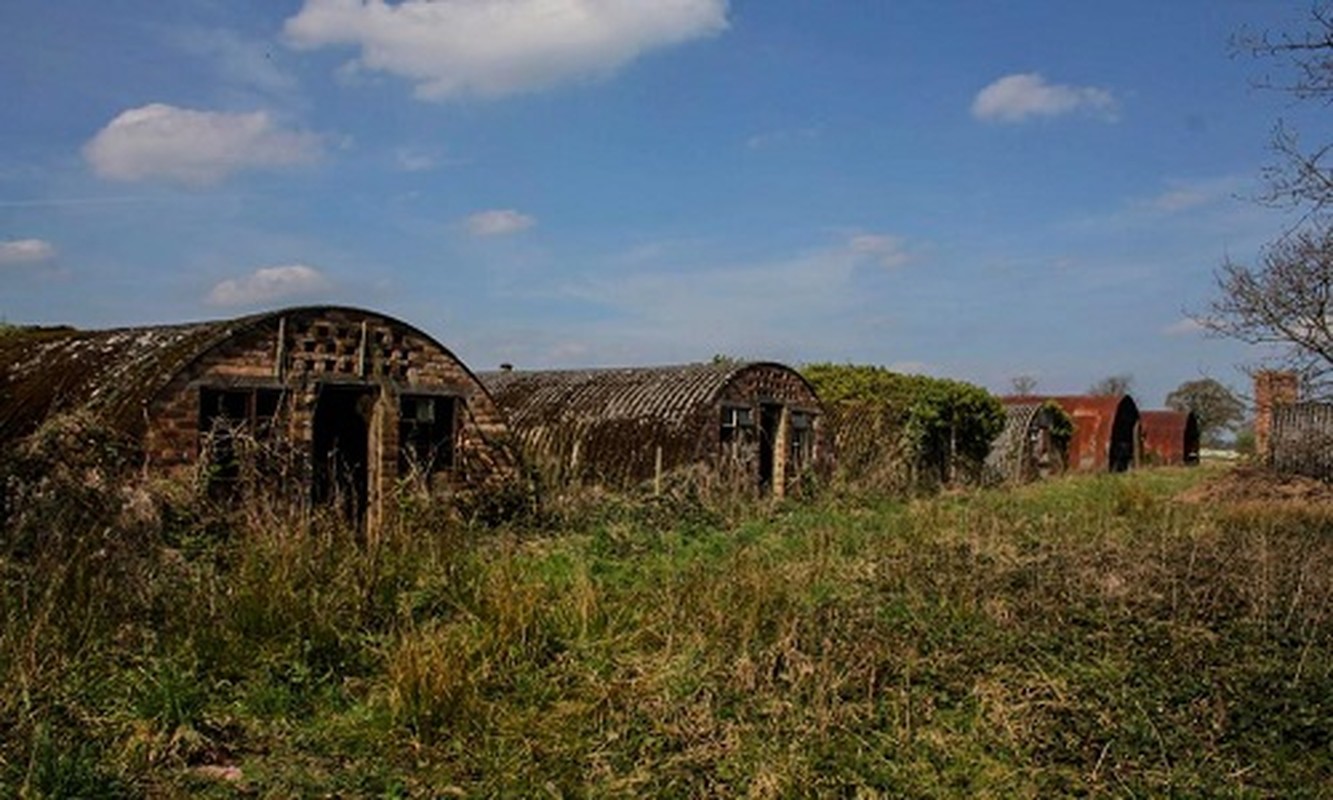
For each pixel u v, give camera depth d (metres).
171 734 7.55
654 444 24.33
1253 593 13.05
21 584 9.34
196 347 14.46
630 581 13.05
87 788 6.47
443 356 17.52
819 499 24.95
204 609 9.48
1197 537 18.44
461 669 8.62
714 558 15.30
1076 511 22.16
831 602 12.34
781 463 26.66
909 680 9.62
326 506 14.28
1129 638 11.19
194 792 6.86
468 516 17.19
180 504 12.71
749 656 9.62
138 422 13.62
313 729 8.01
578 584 11.50
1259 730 8.70
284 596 9.71
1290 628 11.82
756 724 8.35
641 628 10.40
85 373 15.30
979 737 8.42
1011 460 37.25
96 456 12.20
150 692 7.93
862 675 9.55
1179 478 38.53
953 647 10.70
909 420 30.84
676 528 18.25
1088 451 46.75
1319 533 19.59
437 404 17.62
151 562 10.46
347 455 18.23
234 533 12.20
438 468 17.59
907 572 14.36
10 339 18.38
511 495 17.86
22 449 11.63
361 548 12.28
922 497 26.98
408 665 8.53
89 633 8.74
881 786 7.50
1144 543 17.70
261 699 8.23
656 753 7.82
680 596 11.53
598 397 26.89
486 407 18.16
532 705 8.58
